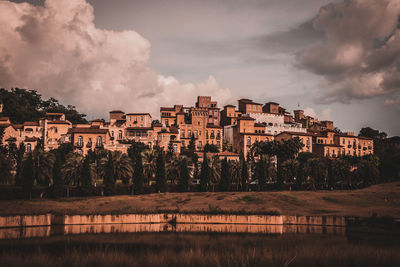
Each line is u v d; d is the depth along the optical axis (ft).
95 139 487.20
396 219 246.47
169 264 137.39
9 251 160.15
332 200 311.88
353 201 309.83
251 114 629.51
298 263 137.49
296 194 332.39
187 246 179.93
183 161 354.54
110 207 271.49
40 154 326.24
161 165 343.05
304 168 404.98
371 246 174.50
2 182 328.29
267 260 140.05
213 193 334.03
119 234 212.64
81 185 318.45
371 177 428.15
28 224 233.55
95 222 243.40
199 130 570.87
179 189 348.79
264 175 378.94
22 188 299.17
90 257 140.56
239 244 184.24
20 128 534.78
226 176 365.40
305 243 185.68
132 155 415.85
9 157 381.19
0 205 265.95
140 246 180.55
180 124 569.23
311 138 579.89
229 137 605.73
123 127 524.11
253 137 559.38
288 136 556.92
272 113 650.43
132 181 345.92
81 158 330.95
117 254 144.36
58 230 221.87
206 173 358.84
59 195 306.55
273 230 228.22
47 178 331.98
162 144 511.40
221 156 481.46
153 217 251.39
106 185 324.39
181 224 247.50
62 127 524.52
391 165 496.64
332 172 411.34
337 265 136.87
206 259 141.69
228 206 281.33
